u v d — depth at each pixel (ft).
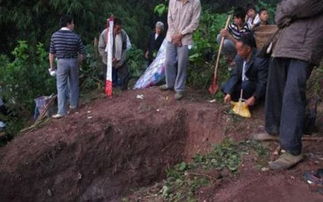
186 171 17.01
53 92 28.99
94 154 21.95
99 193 21.74
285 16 14.60
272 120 16.87
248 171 15.57
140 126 22.29
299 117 14.62
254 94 20.35
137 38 42.04
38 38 37.60
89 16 38.04
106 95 26.25
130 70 32.32
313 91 21.30
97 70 30.68
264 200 13.65
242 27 24.25
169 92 24.57
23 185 21.42
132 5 48.98
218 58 23.97
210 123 20.99
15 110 27.78
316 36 14.15
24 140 22.90
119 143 22.07
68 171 21.77
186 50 22.71
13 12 37.01
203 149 20.61
